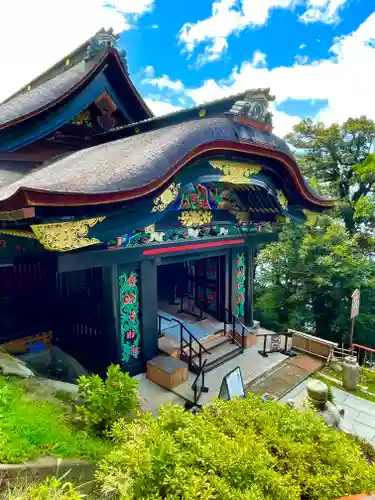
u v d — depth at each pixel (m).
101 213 4.78
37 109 8.76
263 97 6.50
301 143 22.08
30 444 3.18
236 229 10.12
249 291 11.36
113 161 5.59
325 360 9.94
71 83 9.27
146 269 8.14
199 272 11.77
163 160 5.16
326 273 16.56
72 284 8.82
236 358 9.73
